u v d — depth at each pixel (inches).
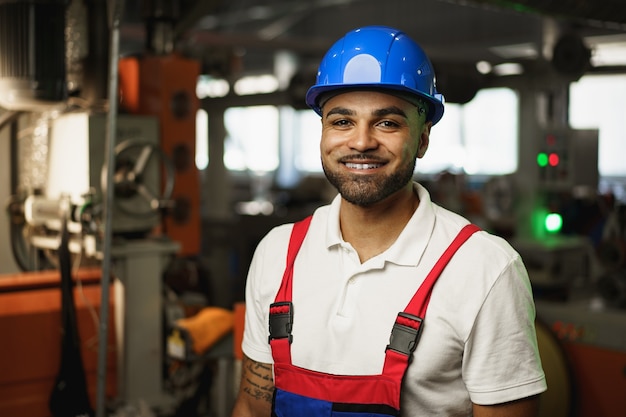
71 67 123.5
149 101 133.7
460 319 45.7
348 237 50.3
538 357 47.7
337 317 48.0
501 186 159.0
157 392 115.7
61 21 105.7
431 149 525.3
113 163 90.7
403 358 44.9
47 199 115.6
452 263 46.9
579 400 129.9
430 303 46.2
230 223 268.5
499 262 46.5
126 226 112.3
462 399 47.2
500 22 421.1
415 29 467.5
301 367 48.6
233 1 523.5
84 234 108.6
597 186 154.2
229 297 267.3
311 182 359.9
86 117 108.8
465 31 441.1
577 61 159.3
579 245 152.2
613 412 125.1
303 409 47.3
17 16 102.2
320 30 509.7
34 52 102.9
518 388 45.8
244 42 253.9
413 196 51.5
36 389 107.0
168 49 135.0
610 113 439.8
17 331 104.7
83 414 102.4
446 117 513.3
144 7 134.1
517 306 46.2
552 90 163.9
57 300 109.8
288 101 230.7
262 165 636.1
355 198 47.1
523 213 156.2
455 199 255.3
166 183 126.5
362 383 45.8
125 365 112.4
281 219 274.5
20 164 125.9
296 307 49.9
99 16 119.3
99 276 118.0
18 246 124.4
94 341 112.9
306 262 51.0
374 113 46.3
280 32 506.0
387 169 46.7
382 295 47.4
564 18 140.9
